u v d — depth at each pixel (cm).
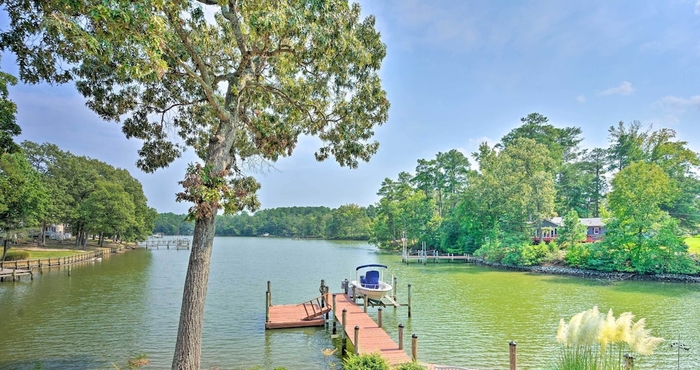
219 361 1412
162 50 790
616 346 905
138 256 5994
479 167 6700
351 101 1241
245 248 8819
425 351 1500
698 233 4878
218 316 2078
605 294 2716
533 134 7425
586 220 5488
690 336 1697
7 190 3114
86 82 1105
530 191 4731
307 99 1300
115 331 1764
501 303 2419
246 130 1454
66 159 6362
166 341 1623
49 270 3956
